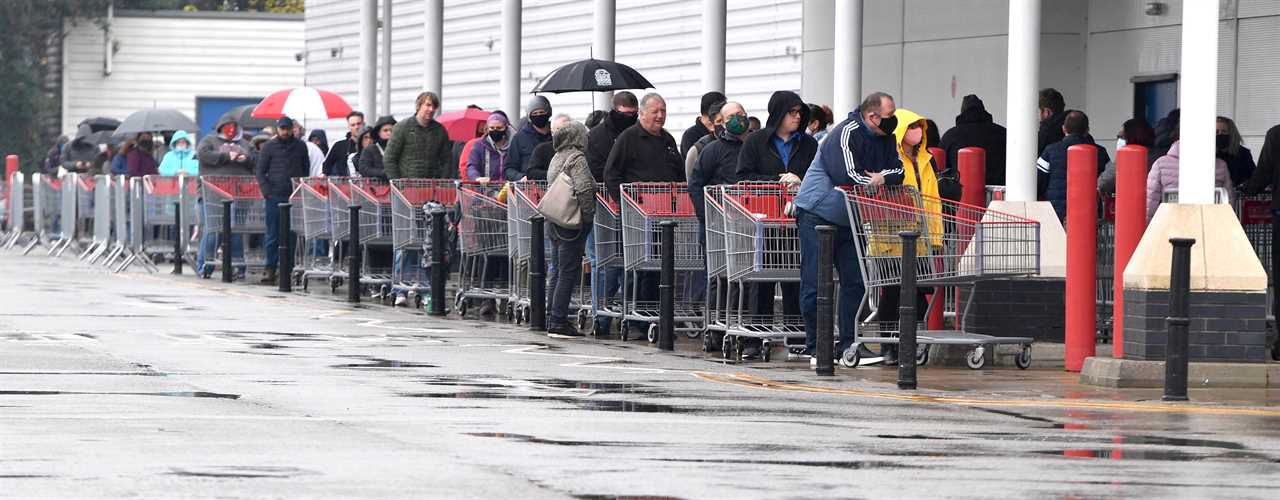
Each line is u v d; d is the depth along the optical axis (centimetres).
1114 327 2473
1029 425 1969
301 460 1639
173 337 2939
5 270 4956
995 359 2716
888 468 1636
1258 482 1588
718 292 2822
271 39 11106
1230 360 2409
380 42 7431
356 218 3841
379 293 4016
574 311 3369
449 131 4919
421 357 2672
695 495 1484
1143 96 4150
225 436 1786
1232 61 3922
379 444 1748
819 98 4972
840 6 3438
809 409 2086
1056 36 4300
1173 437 1880
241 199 4578
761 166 2762
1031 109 2856
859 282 2622
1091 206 2580
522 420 1944
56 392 2139
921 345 2678
